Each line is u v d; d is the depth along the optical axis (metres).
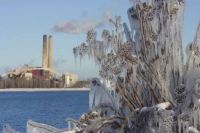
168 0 12.25
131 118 12.14
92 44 13.20
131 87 12.62
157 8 12.37
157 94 12.23
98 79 13.62
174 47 12.26
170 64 12.21
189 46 12.20
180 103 11.68
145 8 12.43
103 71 13.12
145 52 12.36
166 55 12.21
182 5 12.30
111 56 12.93
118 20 12.96
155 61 12.22
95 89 13.66
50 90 147.75
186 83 11.83
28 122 16.62
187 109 11.54
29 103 82.62
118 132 12.35
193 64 11.99
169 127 11.34
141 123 11.80
